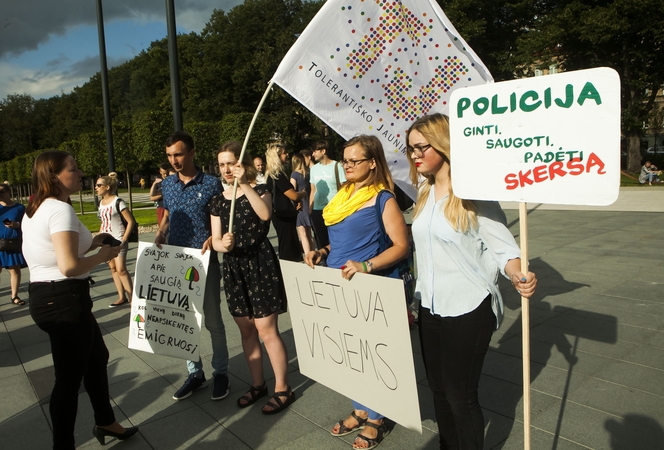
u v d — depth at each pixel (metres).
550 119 1.75
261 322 3.15
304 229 6.74
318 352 2.69
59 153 2.55
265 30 37.12
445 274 2.16
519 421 2.92
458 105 1.96
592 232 9.68
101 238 2.71
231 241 2.98
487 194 1.93
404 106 3.09
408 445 2.75
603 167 1.67
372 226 2.62
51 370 4.16
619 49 25.12
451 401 2.17
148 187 55.34
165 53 48.59
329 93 3.00
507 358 3.83
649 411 2.96
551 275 6.39
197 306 3.27
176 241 3.47
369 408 2.48
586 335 4.23
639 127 26.25
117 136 20.80
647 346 3.94
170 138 3.39
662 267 6.53
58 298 2.47
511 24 29.16
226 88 37.38
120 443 2.92
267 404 3.20
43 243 2.46
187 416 3.20
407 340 2.21
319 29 2.94
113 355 4.34
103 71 13.42
